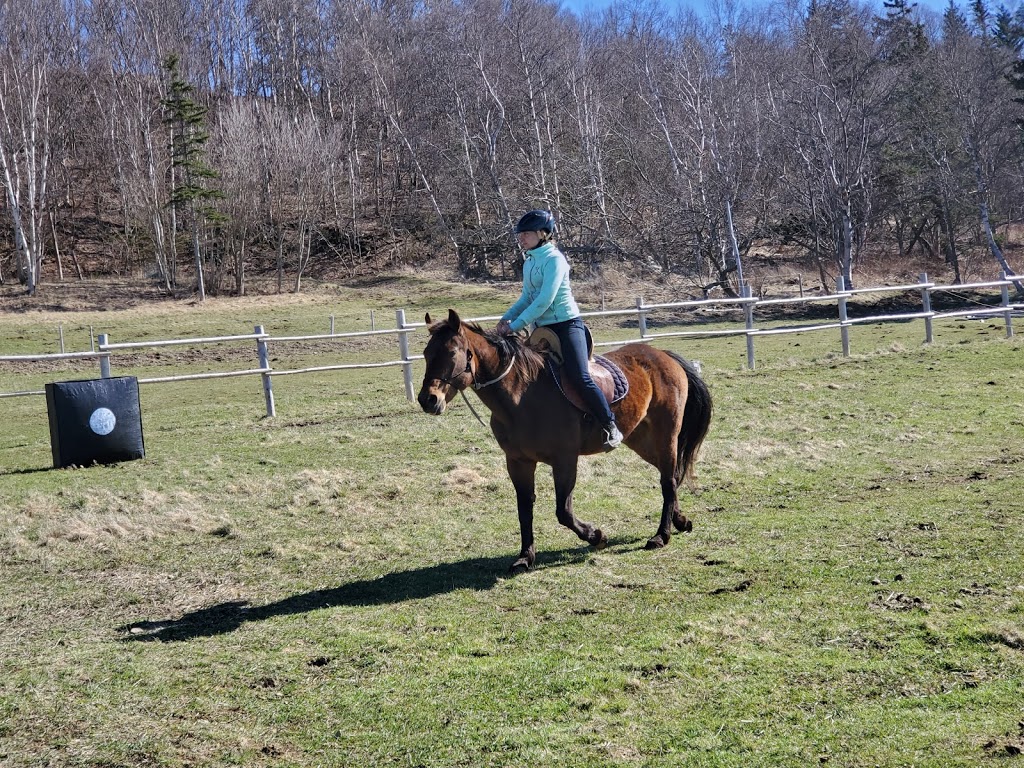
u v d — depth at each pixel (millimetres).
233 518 8133
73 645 5266
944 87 39906
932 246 49500
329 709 4203
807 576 5738
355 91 57781
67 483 9719
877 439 10211
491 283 46188
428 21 54562
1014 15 52375
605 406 6164
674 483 6977
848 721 3777
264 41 62875
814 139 37469
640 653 4637
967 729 3637
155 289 46031
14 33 46656
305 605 5836
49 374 24641
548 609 5457
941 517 6883
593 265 43375
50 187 50125
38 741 3990
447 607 5582
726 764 3520
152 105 51688
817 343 20953
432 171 54094
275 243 52938
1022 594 5109
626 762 3584
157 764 3766
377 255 52812
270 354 28297
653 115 41656
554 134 45688
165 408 15828
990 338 18375
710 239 39469
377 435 11656
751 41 44281
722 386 14055
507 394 5965
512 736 3838
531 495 6344
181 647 5105
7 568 6922
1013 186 44750
